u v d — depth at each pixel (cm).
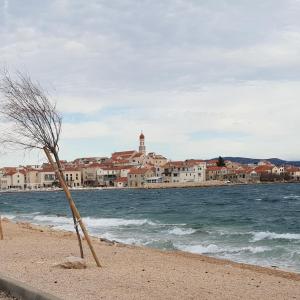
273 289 1042
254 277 1289
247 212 5666
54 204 9275
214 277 1216
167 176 19600
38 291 780
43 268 1191
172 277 1149
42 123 1241
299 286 1119
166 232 3156
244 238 2758
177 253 2027
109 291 891
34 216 5612
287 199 8925
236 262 1823
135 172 19688
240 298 898
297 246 2362
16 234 2505
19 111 1236
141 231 3262
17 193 18775
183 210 6262
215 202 8381
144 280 1057
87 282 984
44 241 2088
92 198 12181
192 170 19412
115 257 1596
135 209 6838
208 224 3859
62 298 788
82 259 1235
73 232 3030
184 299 857
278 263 1894
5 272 1113
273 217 4750
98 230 3394
